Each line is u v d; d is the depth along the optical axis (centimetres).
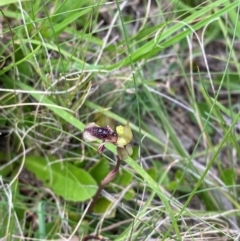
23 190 37
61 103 35
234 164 40
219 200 38
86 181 36
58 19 35
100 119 38
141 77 37
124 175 37
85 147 38
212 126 41
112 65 35
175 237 33
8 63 36
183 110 42
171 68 42
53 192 36
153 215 34
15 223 34
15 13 35
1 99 35
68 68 36
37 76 37
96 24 40
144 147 38
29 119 36
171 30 35
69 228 34
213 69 44
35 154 37
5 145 37
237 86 42
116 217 36
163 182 38
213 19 34
